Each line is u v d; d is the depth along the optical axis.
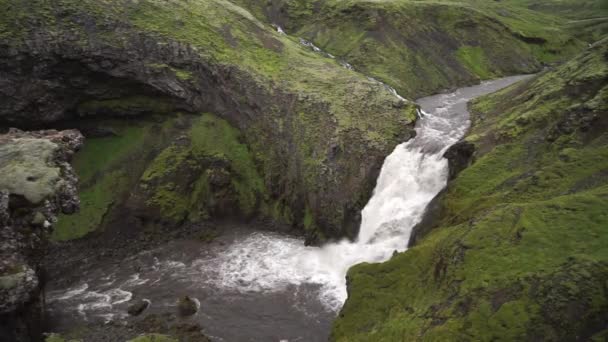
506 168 40.09
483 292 26.70
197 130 66.62
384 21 102.44
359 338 30.94
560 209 30.08
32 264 36.53
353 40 101.31
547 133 41.12
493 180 39.31
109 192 61.44
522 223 29.97
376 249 45.75
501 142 44.06
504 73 99.69
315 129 59.38
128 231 57.81
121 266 51.19
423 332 27.08
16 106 61.50
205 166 63.06
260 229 58.19
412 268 34.56
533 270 26.31
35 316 37.47
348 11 106.38
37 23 62.34
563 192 33.19
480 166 41.50
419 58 96.25
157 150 65.12
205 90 68.75
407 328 28.56
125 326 39.34
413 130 58.47
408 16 103.94
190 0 81.06
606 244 26.08
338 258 48.47
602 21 131.50
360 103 63.25
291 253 51.94
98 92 66.19
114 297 44.72
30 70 61.59
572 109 39.72
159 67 67.00
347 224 51.41
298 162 58.34
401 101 64.06
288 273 47.69
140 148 65.94
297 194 57.16
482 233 30.92
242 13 87.12
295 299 42.72
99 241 56.50
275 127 62.91
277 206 59.56
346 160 54.84
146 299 44.06
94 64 64.06
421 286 32.16
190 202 60.69
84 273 49.97
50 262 52.38
